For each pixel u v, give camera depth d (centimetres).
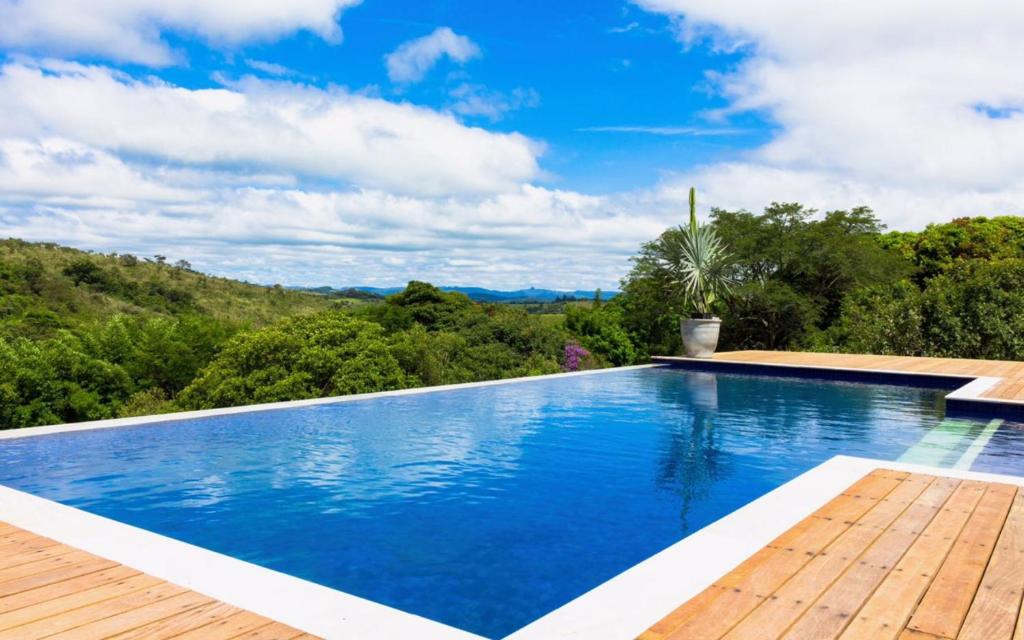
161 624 228
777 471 557
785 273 2523
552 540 397
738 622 218
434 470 558
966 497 372
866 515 339
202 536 401
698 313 1431
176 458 593
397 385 1675
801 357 1368
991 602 233
